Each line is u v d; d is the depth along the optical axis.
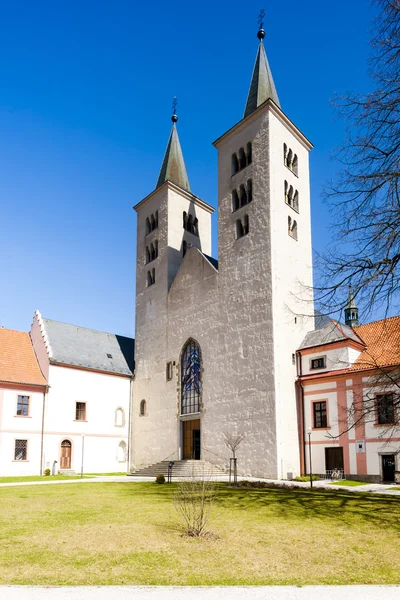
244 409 39.66
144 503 21.11
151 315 53.88
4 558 12.05
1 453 42.41
